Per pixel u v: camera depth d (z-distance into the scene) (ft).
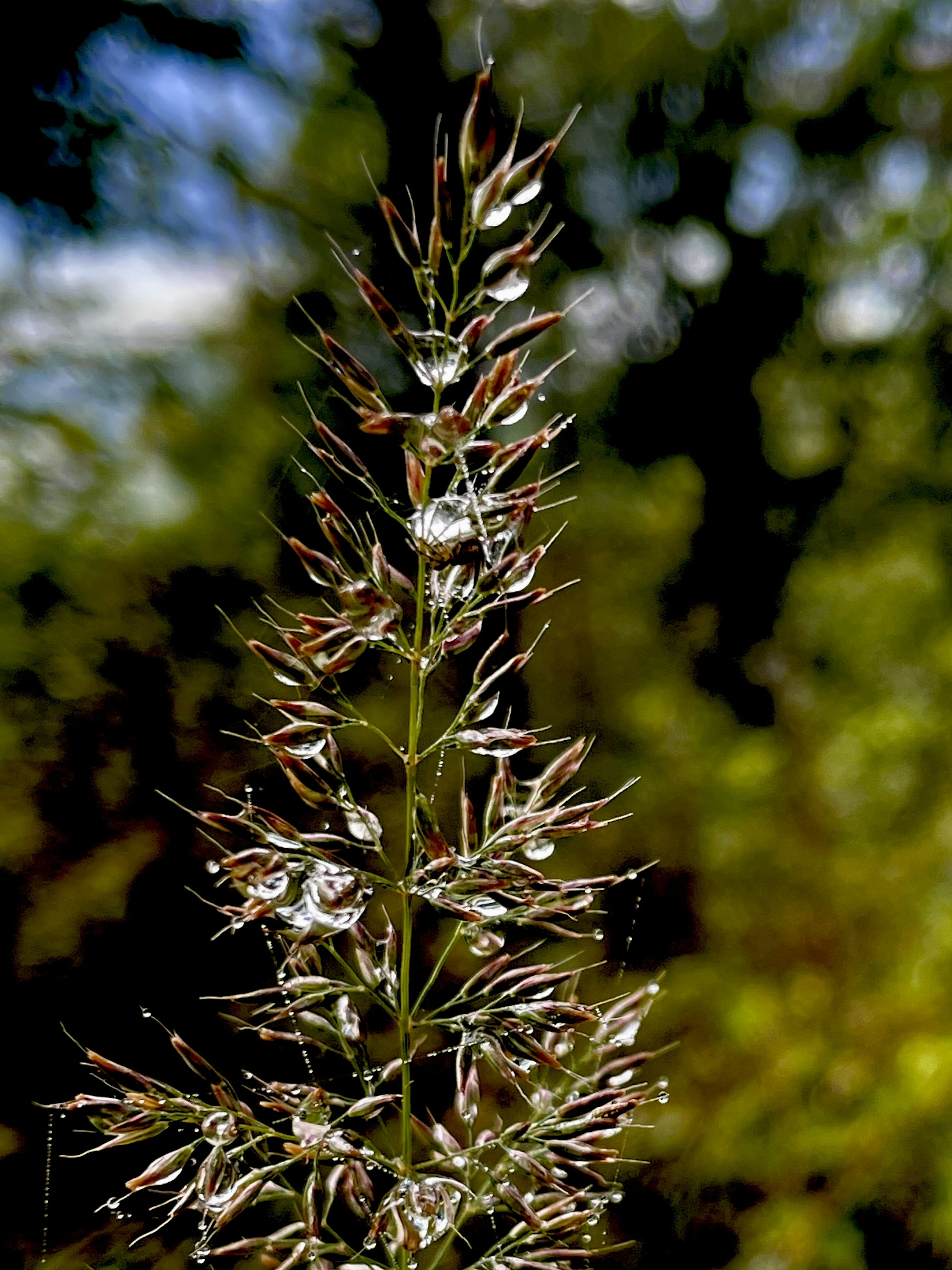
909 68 2.49
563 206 2.13
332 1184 0.63
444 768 1.25
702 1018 1.35
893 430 2.68
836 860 1.62
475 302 0.61
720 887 1.57
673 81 2.29
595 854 1.60
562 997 0.68
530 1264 0.63
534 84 2.02
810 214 2.66
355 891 0.62
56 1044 0.98
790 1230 1.07
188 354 1.30
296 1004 0.63
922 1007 1.28
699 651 2.28
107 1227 0.90
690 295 2.53
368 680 1.24
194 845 1.12
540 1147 0.64
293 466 1.27
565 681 1.80
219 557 1.21
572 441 2.08
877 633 2.34
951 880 1.52
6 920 1.01
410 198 0.61
